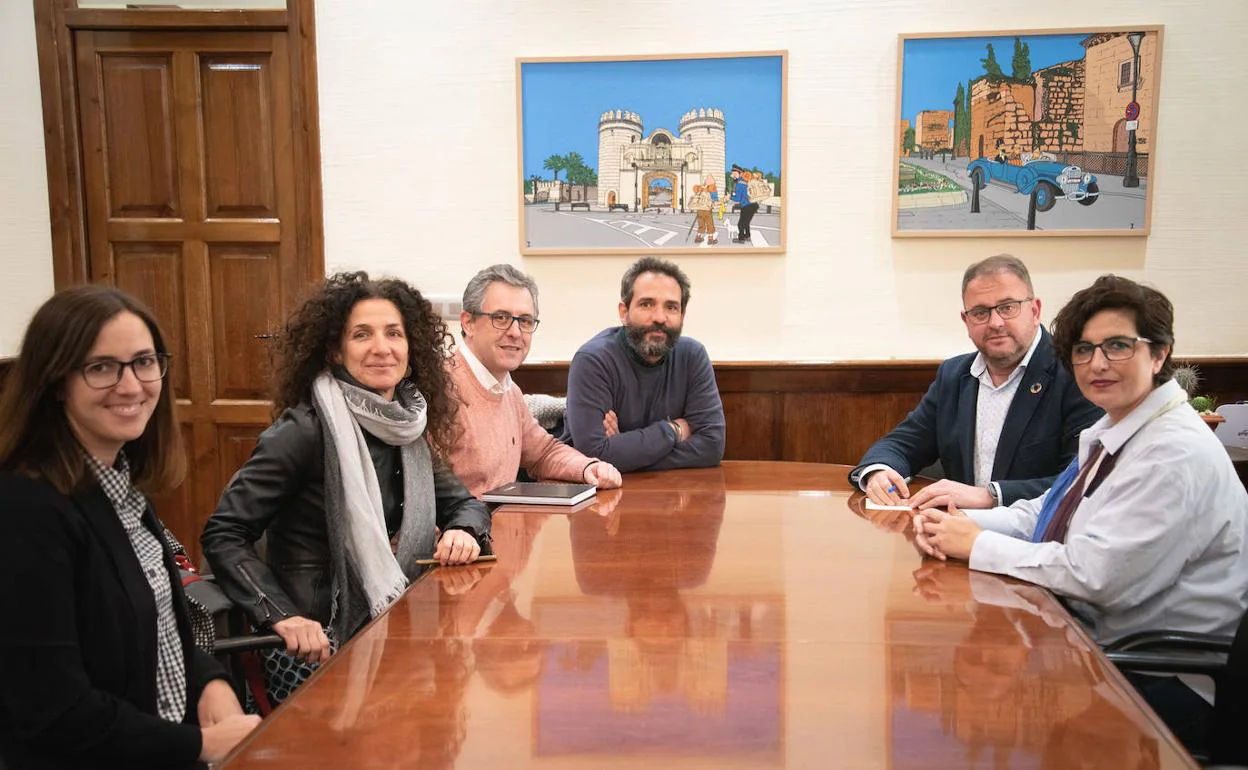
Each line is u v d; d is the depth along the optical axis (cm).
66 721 122
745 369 381
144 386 137
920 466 291
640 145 380
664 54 374
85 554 131
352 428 195
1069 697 115
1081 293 186
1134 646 157
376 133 389
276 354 206
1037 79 363
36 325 132
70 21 387
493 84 384
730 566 178
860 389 379
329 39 385
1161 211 366
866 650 132
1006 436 262
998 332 256
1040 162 367
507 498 240
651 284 287
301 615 187
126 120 395
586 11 378
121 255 402
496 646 134
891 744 102
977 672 123
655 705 113
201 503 408
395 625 144
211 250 399
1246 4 354
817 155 376
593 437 288
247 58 391
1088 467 193
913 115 369
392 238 393
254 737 105
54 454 131
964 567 178
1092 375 182
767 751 100
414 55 384
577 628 142
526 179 385
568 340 393
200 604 167
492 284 261
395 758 99
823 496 249
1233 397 368
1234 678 143
